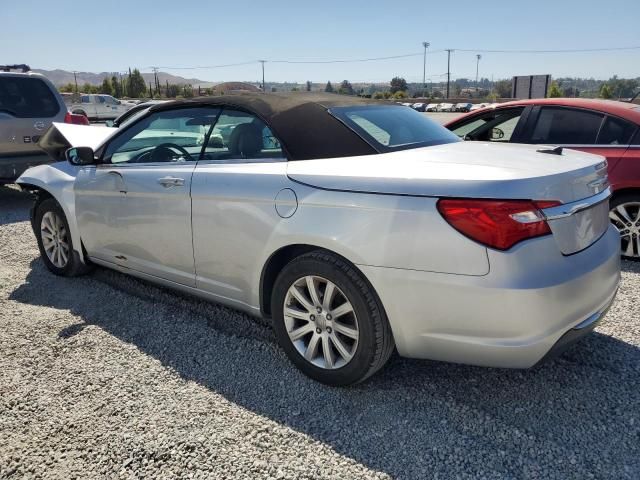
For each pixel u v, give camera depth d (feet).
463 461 7.79
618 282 9.65
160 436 8.43
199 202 10.92
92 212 13.70
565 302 8.00
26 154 25.40
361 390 9.61
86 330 12.11
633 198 16.31
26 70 26.94
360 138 10.10
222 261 10.82
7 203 27.02
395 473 7.59
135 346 11.35
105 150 13.58
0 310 13.26
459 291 7.98
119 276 15.51
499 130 19.51
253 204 10.00
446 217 8.01
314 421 8.76
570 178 8.48
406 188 8.38
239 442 8.28
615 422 8.58
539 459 7.79
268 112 10.57
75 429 8.63
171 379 10.07
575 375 9.96
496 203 7.74
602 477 7.41
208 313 12.95
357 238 8.69
